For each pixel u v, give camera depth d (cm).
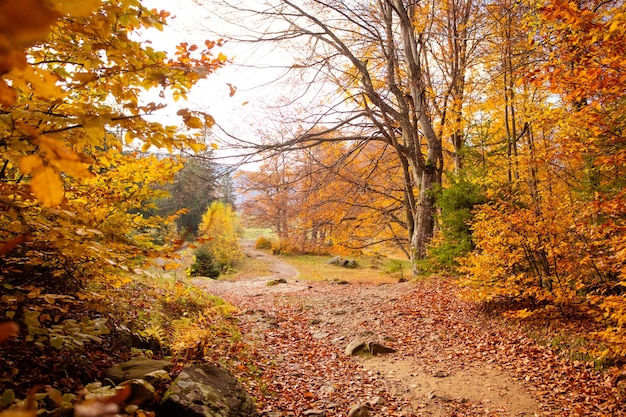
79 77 207
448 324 869
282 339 808
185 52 256
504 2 1112
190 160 993
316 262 3170
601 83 421
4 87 111
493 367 647
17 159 190
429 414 513
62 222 236
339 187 1748
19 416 78
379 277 2356
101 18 200
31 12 65
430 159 1555
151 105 224
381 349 747
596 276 736
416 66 1539
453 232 1180
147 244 322
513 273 834
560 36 511
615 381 528
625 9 465
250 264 2975
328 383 599
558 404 516
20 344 315
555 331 708
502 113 1387
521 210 793
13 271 311
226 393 399
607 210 494
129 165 344
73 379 318
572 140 627
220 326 755
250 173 1467
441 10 1581
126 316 516
